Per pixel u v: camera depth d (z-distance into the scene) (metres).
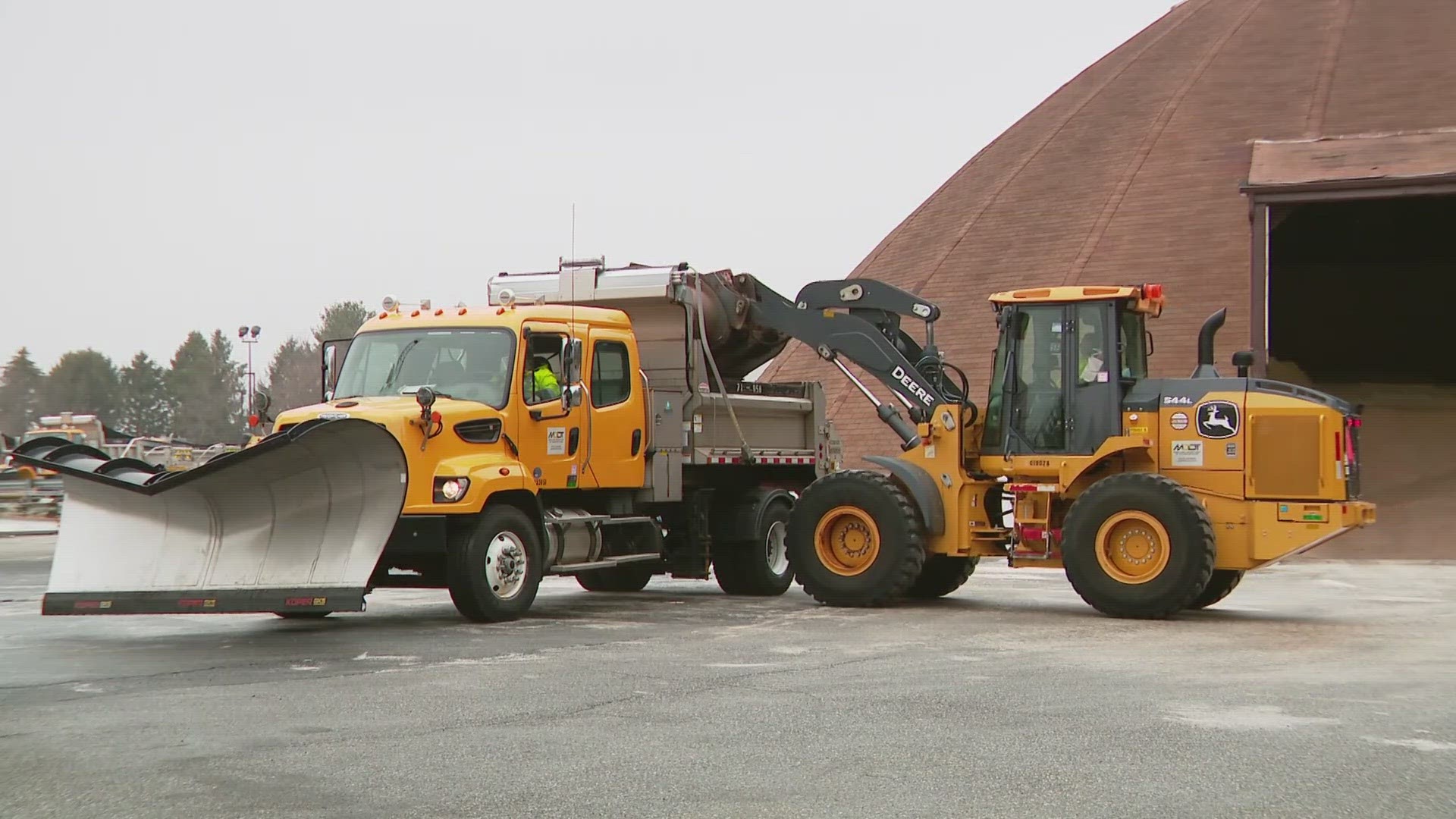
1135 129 104.44
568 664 19.81
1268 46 108.56
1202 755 13.63
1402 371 83.31
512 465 25.61
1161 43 117.12
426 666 19.69
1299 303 90.25
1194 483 27.44
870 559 28.86
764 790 12.21
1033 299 28.92
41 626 25.56
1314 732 14.80
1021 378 29.02
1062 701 16.70
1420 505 54.28
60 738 14.47
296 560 22.42
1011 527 29.67
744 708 16.20
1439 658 20.64
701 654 21.06
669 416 30.23
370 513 22.41
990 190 106.75
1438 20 104.44
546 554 26.73
